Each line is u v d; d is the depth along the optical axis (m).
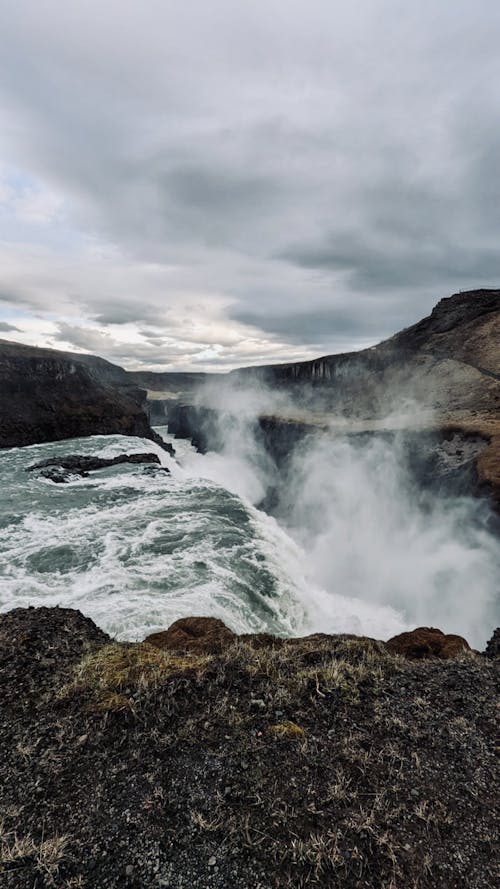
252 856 2.93
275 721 4.34
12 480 24.84
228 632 6.92
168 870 2.82
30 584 10.62
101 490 22.41
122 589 10.23
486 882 2.78
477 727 4.36
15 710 4.36
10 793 3.38
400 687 5.07
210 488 23.20
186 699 4.59
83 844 2.98
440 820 3.25
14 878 2.73
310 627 11.60
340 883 2.76
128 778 3.55
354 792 3.49
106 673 4.94
